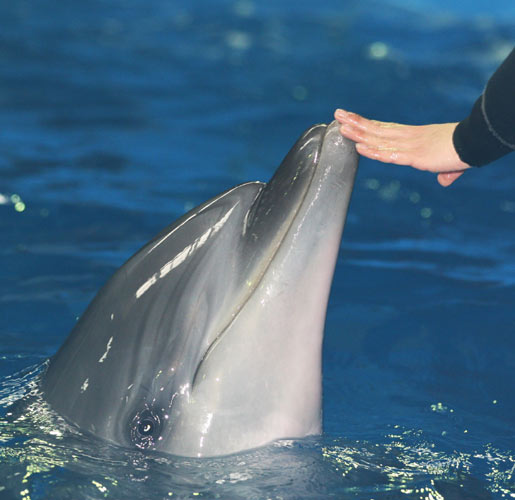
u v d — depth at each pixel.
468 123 5.94
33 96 18.78
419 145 5.94
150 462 5.50
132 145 15.78
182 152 15.52
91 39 25.08
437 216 12.77
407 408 7.16
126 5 30.53
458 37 28.22
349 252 11.20
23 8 28.48
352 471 5.60
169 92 19.73
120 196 13.06
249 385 5.62
